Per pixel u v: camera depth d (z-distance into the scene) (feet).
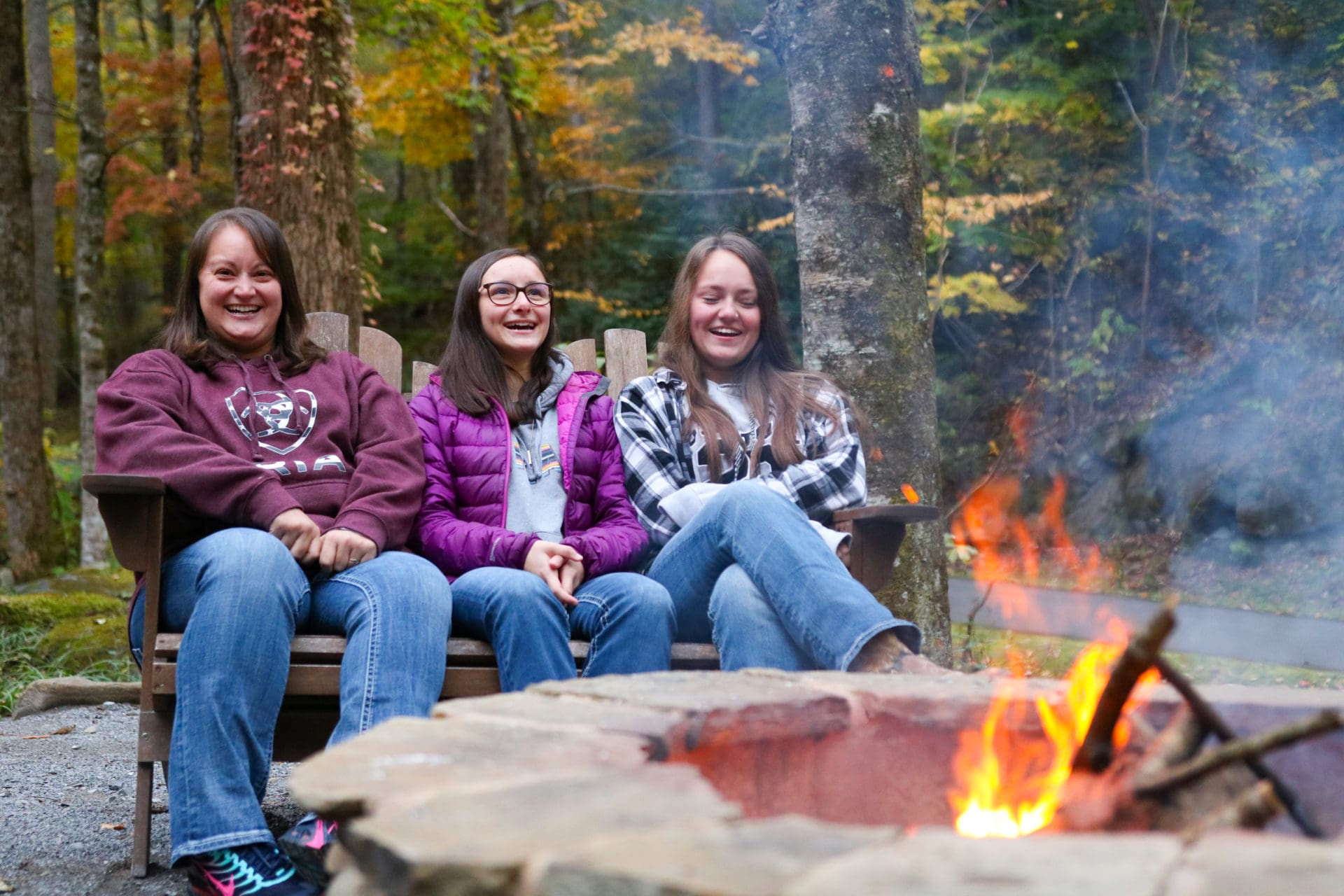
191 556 7.71
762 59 44.55
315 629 8.05
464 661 8.06
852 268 12.75
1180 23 35.01
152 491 7.55
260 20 20.65
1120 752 4.56
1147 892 2.34
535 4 42.14
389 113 41.22
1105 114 36.83
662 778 3.43
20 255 28.45
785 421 9.64
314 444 8.70
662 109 50.55
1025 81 36.94
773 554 7.48
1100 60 36.73
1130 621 24.82
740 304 9.89
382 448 8.71
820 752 4.84
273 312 9.00
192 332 8.98
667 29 40.19
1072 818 3.91
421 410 9.30
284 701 8.23
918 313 12.92
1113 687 4.09
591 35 48.06
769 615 7.59
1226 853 2.56
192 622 7.41
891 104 12.88
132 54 43.39
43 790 10.94
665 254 47.73
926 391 12.89
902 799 4.95
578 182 50.21
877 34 12.87
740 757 4.64
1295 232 34.14
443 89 38.91
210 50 40.73
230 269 8.86
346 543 8.01
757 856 2.65
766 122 46.37
